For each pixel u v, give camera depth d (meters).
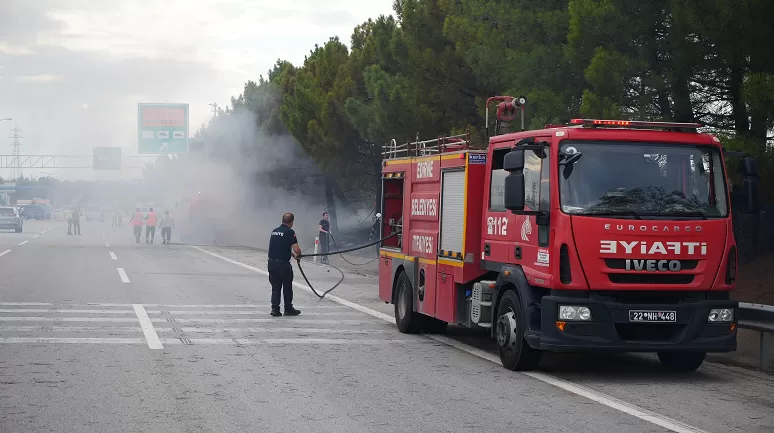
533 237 10.52
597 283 9.97
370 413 8.19
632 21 17.53
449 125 28.47
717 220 10.24
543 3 20.33
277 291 16.39
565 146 10.23
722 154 10.57
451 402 8.78
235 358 11.31
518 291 10.81
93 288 20.61
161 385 9.35
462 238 12.27
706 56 16.77
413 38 28.17
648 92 17.73
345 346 12.73
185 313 16.28
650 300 10.20
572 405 8.73
